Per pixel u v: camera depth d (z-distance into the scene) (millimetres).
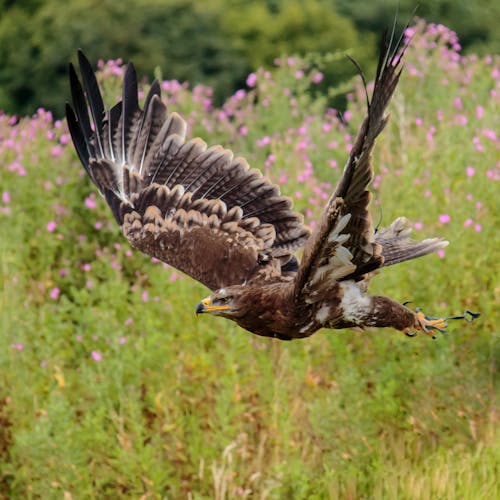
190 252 10094
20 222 15422
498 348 13539
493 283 13820
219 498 11977
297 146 15789
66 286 15445
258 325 9195
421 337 13477
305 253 8484
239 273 9859
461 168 15258
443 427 12961
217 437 12438
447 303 13914
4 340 13492
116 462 12273
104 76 16125
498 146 15352
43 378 13492
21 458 12703
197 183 10375
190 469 12523
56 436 12305
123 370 13078
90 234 15977
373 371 13148
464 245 13898
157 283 13914
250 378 12922
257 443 12875
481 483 12234
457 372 12969
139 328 13656
